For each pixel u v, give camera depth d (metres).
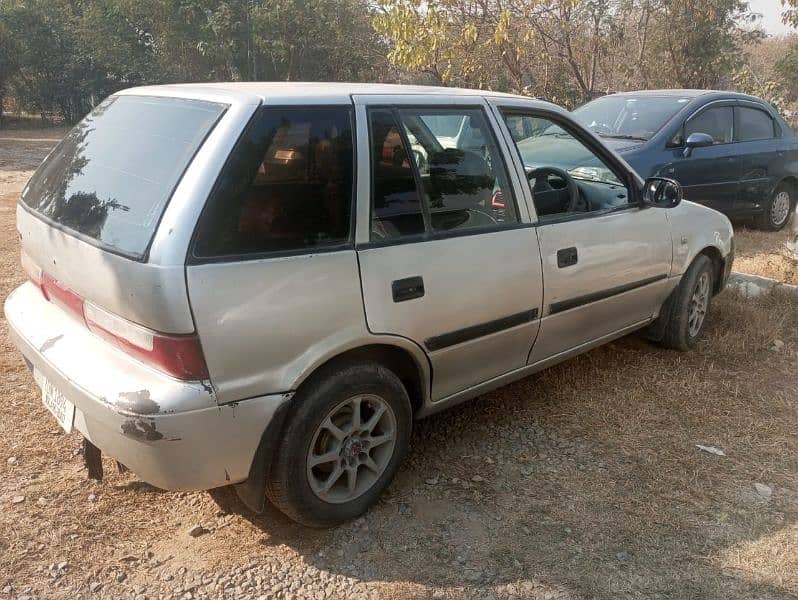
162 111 2.80
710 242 4.74
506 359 3.50
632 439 3.70
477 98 3.36
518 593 2.61
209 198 2.38
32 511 2.95
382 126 2.89
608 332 4.14
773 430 3.83
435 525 2.98
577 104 14.29
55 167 3.13
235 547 2.82
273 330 2.49
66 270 2.71
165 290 2.27
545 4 11.55
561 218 3.63
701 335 5.00
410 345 2.95
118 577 2.62
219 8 24.50
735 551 2.86
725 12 15.45
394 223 2.88
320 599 2.56
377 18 11.35
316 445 2.80
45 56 27.30
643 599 2.60
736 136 8.12
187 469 2.42
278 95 2.65
